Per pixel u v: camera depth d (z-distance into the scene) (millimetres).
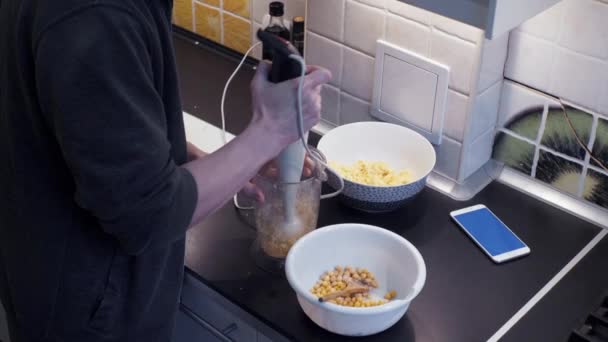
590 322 1202
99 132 956
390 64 1552
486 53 1412
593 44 1359
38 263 1148
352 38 1601
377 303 1273
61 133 972
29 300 1191
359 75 1637
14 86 1049
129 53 954
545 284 1346
